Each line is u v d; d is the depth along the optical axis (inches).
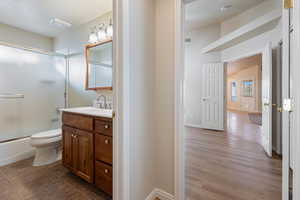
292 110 32.5
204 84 161.3
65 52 113.9
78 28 103.9
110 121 51.3
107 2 79.7
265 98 96.3
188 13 130.0
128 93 42.7
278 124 91.7
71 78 108.0
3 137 97.7
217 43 137.6
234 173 70.6
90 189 59.9
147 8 50.6
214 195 55.6
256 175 68.8
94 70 89.6
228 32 142.7
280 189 58.8
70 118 67.9
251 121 204.2
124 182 42.0
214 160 84.4
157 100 55.5
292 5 32.7
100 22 90.7
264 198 53.8
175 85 50.6
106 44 83.3
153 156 55.2
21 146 88.4
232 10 124.7
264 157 87.9
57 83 114.8
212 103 156.7
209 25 156.3
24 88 106.8
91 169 57.9
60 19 96.3
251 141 117.6
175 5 49.9
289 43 35.1
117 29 41.5
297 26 29.4
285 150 36.3
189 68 173.8
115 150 43.5
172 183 52.3
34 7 85.3
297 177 29.4
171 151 52.5
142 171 49.3
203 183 63.0
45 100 116.6
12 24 105.7
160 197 54.8
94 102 88.0
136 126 46.5
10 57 101.0
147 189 52.0
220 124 152.3
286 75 35.9
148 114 52.2
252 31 105.7
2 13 92.1
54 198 54.7
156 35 55.3
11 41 107.6
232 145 108.5
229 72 358.0
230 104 384.2
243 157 88.0
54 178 67.5
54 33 118.8
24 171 73.4
